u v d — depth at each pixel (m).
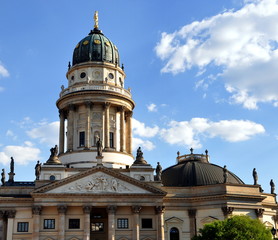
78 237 99.06
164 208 104.69
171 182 115.19
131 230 101.19
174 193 109.31
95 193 100.38
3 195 105.19
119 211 102.50
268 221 113.69
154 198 102.31
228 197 105.31
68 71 132.50
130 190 102.06
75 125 124.56
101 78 128.62
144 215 103.06
